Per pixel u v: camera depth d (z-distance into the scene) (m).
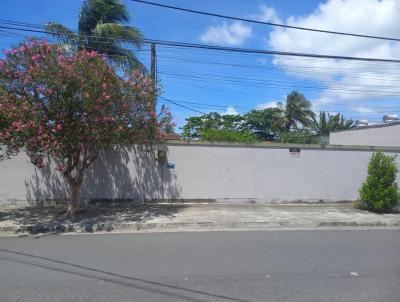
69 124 10.42
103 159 14.02
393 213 13.50
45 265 7.17
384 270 6.98
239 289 5.95
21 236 9.92
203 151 14.57
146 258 7.66
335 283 6.26
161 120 12.24
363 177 15.60
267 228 11.24
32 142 10.12
